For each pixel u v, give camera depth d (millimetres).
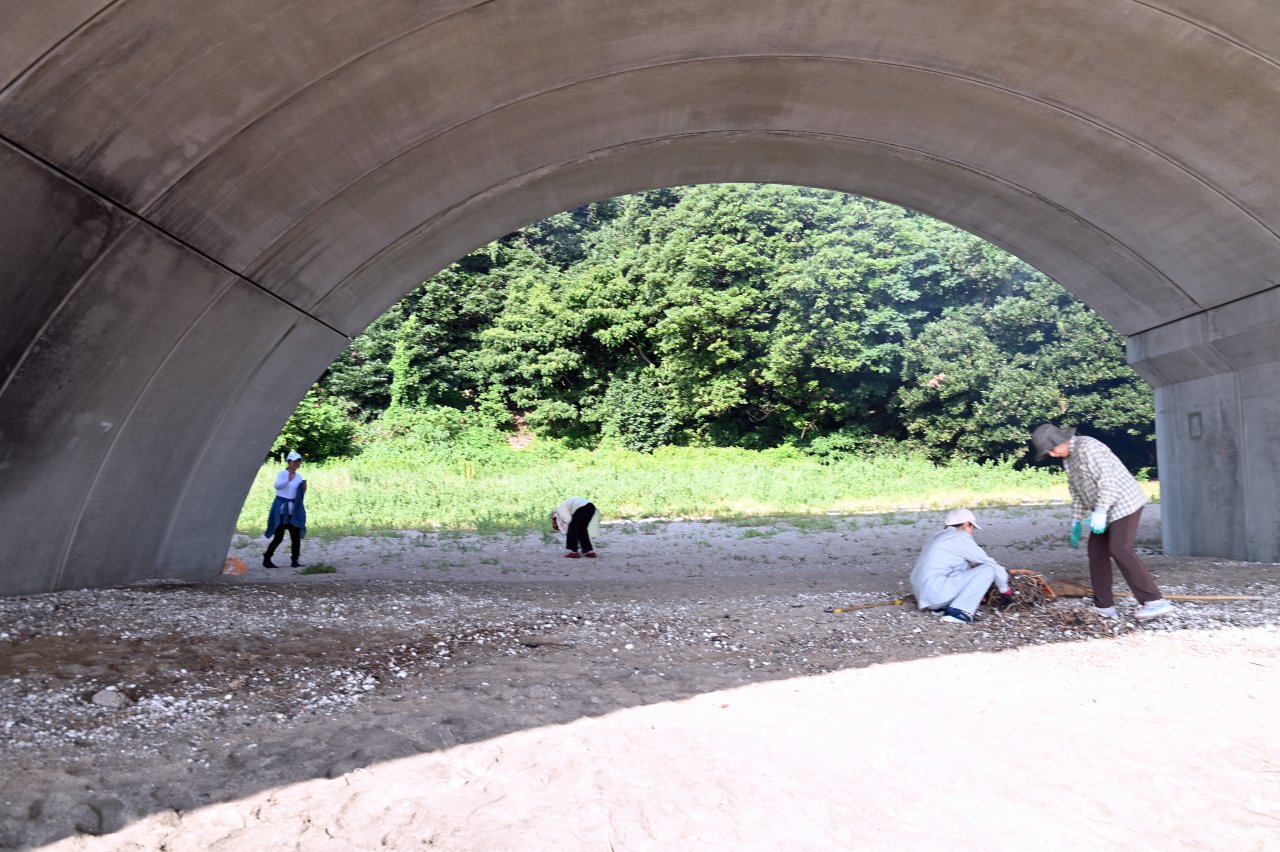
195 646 5910
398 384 40625
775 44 8234
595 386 41875
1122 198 10328
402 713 4871
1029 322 38750
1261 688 5344
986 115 9594
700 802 3811
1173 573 9695
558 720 4840
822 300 38344
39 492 7309
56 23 4707
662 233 42500
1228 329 10875
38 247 5922
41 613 6500
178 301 7730
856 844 3434
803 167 12047
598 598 8891
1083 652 6289
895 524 19688
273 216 7938
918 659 6203
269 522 12305
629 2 7133
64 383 6977
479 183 9938
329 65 6406
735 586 10016
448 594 8930
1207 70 7832
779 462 38750
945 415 39062
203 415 9383
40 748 4051
